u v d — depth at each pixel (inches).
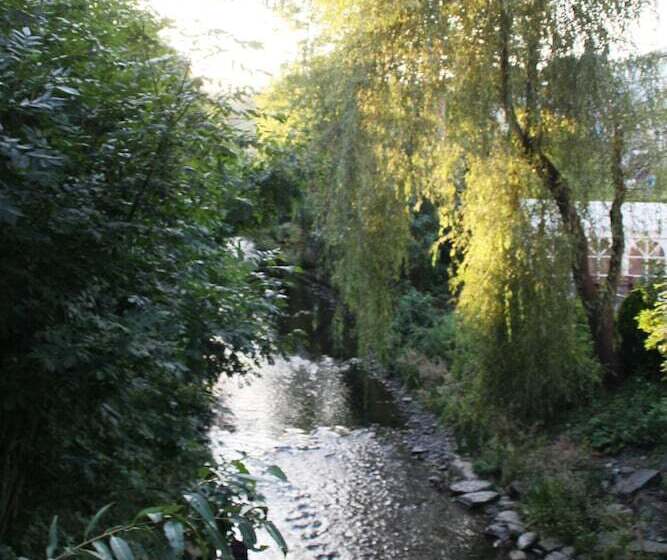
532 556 181.5
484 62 199.8
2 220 59.7
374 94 214.4
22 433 82.6
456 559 182.5
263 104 221.3
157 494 110.3
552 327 213.0
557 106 202.4
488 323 222.8
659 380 232.7
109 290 86.4
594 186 203.0
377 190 216.5
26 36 69.6
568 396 230.2
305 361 399.9
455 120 209.3
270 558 176.9
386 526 202.1
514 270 216.2
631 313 241.4
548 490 196.9
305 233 313.9
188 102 94.0
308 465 249.0
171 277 102.6
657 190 213.8
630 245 254.4
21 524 89.0
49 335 71.4
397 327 375.6
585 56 193.9
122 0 111.2
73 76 83.9
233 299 121.1
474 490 223.1
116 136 83.8
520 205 214.7
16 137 68.6
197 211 108.0
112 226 76.7
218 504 78.1
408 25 207.6
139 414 108.0
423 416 304.2
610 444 216.1
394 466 250.2
